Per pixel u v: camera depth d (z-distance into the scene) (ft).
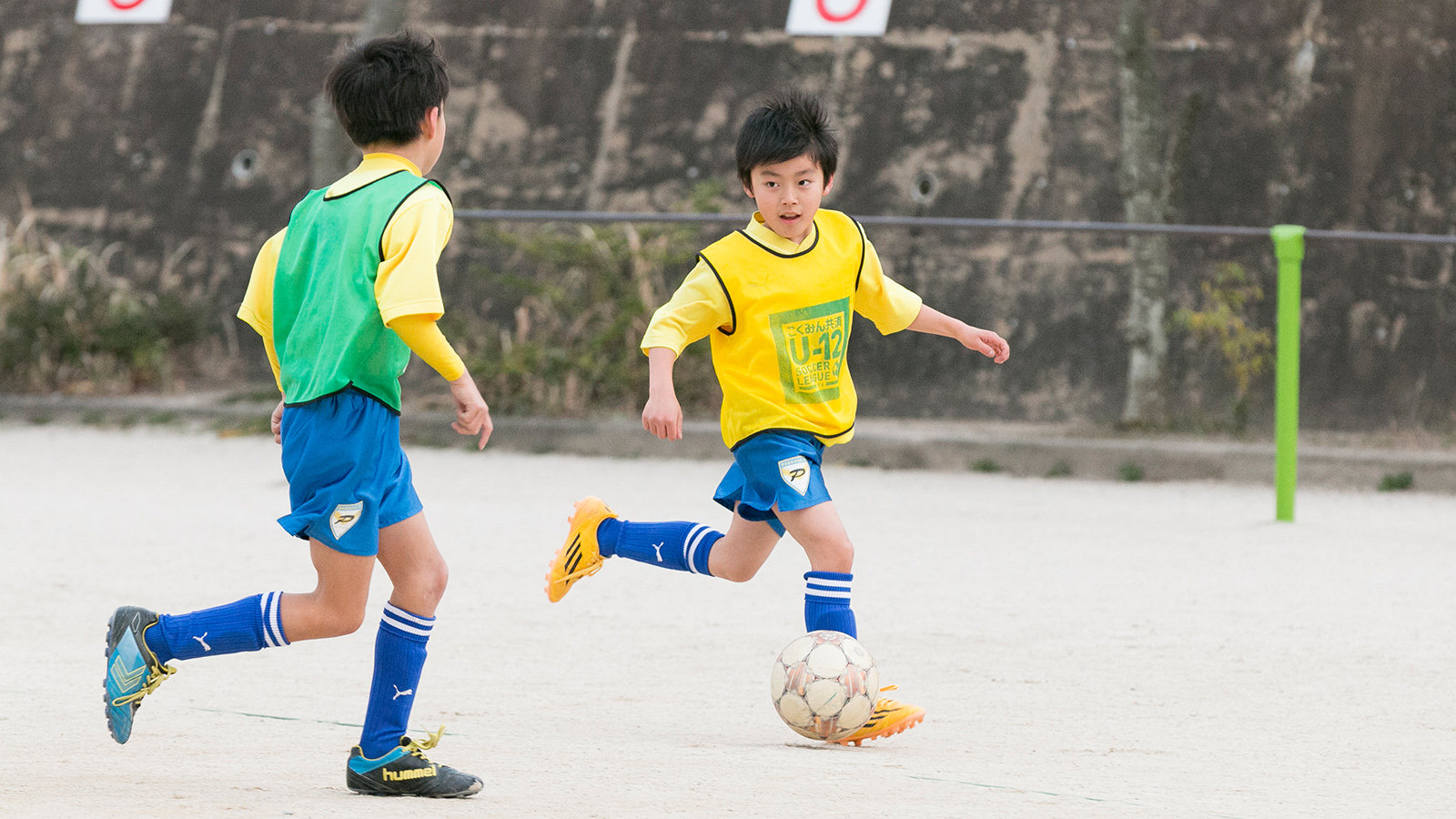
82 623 60.64
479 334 148.77
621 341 143.13
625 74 161.68
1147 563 80.38
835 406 45.32
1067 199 147.02
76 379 154.61
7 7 181.98
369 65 35.78
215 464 120.47
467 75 165.48
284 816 31.32
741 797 34.40
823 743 43.01
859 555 82.43
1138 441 125.29
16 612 62.64
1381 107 143.74
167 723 43.62
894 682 52.65
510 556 80.53
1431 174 142.10
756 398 44.39
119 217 171.32
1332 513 102.32
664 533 48.42
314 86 170.30
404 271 33.04
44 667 51.88
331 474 33.91
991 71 151.74
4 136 177.17
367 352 33.96
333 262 34.32
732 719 46.65
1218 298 139.74
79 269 157.69
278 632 35.24
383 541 35.47
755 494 44.93
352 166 147.95
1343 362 139.13
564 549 49.67
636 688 51.39
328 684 50.57
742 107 157.69
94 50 177.88
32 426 145.38
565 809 32.81
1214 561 81.56
